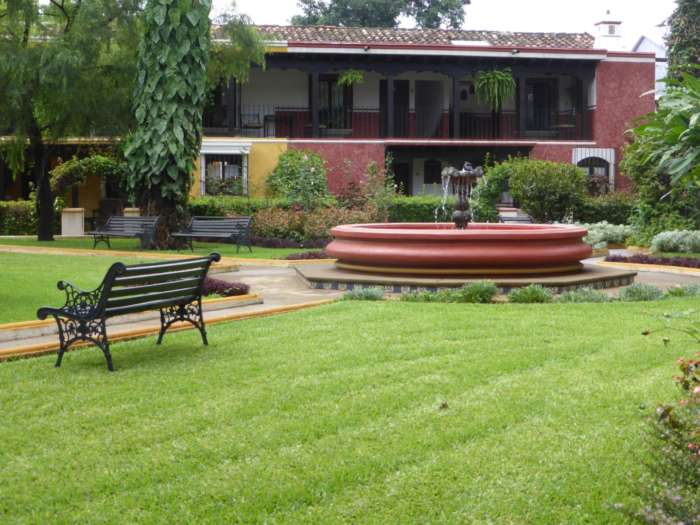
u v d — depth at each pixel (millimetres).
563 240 12883
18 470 4602
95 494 4293
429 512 4016
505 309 9711
